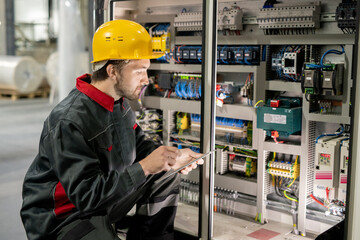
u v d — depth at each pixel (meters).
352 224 2.57
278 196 3.76
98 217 2.21
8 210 4.05
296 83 3.38
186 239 3.46
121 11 4.27
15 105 10.82
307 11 3.23
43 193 2.16
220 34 3.93
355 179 2.53
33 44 15.05
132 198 2.66
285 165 3.50
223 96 3.78
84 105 2.13
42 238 2.18
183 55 4.04
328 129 3.44
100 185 2.01
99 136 2.16
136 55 2.19
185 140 4.25
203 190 3.23
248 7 3.71
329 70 3.12
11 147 6.67
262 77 3.57
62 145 2.03
